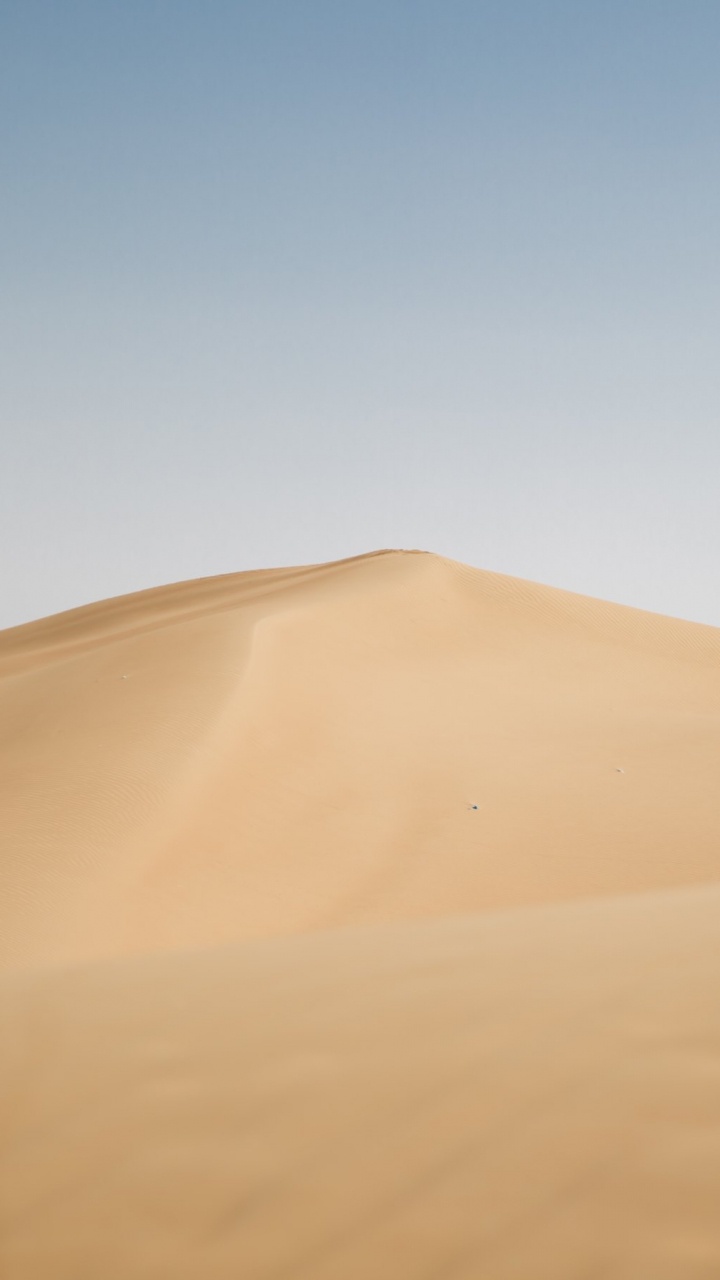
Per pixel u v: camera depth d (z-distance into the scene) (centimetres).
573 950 528
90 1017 487
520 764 2717
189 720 2541
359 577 5109
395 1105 334
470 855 2117
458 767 2667
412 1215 268
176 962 643
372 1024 423
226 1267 258
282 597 4812
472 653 4109
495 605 4859
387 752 2728
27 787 2189
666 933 550
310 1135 322
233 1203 288
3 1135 355
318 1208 279
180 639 3381
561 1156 286
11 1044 455
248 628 3425
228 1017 461
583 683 3953
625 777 2591
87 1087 389
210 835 2095
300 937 756
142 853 1952
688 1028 368
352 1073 368
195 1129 337
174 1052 416
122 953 1642
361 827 2256
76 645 5091
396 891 1958
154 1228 281
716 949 488
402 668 3650
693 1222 248
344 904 1906
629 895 880
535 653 4297
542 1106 318
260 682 2936
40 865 1855
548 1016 405
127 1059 415
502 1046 376
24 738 2552
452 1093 338
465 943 593
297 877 2000
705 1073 326
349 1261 253
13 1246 284
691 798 2408
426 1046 386
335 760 2602
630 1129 296
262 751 2542
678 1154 278
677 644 4909
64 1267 270
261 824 2194
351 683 3275
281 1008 466
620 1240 245
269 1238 268
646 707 3616
